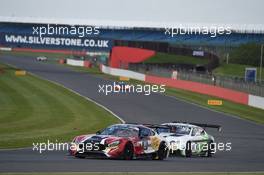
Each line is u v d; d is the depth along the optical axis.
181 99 122.81
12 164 40.62
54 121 80.75
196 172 41.00
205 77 158.38
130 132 48.38
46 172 36.81
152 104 111.06
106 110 98.56
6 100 103.12
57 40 181.50
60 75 167.12
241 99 124.44
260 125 94.81
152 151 49.78
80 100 110.38
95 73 187.88
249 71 150.12
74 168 39.44
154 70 182.88
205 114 102.12
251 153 63.25
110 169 39.81
